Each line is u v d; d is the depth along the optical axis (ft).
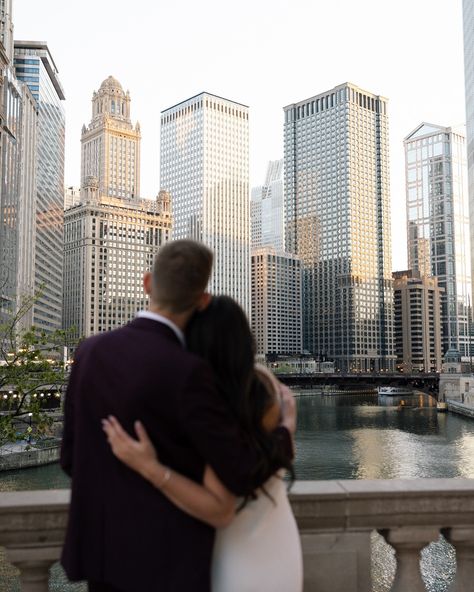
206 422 8.97
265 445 9.81
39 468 188.75
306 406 502.38
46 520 14.56
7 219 387.75
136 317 10.53
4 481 169.07
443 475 187.73
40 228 570.87
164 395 9.18
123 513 9.44
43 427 76.84
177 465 9.41
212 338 10.08
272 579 9.89
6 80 376.89
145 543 9.29
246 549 9.90
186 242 10.56
